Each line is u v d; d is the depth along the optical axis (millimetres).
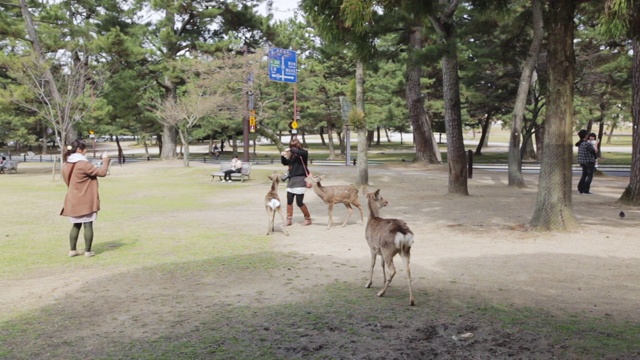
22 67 24031
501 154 51781
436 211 12742
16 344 4406
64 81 27125
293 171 10859
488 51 22719
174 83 40250
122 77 36094
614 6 6508
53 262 7715
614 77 31125
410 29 14617
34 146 74750
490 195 16203
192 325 4859
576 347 4164
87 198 8031
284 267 7262
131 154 63719
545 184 9789
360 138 19984
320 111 41125
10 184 23078
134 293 6008
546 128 9797
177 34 39562
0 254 8305
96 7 36188
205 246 8852
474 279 6461
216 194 18422
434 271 6902
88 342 4445
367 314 5094
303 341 4414
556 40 9359
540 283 6223
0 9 29844
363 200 15734
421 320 4891
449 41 14219
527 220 11086
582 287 6031
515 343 4285
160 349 4270
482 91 36344
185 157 33500
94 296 5883
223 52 35281
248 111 31797
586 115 40469
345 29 9250
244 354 4152
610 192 16719
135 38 36406
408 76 31812
